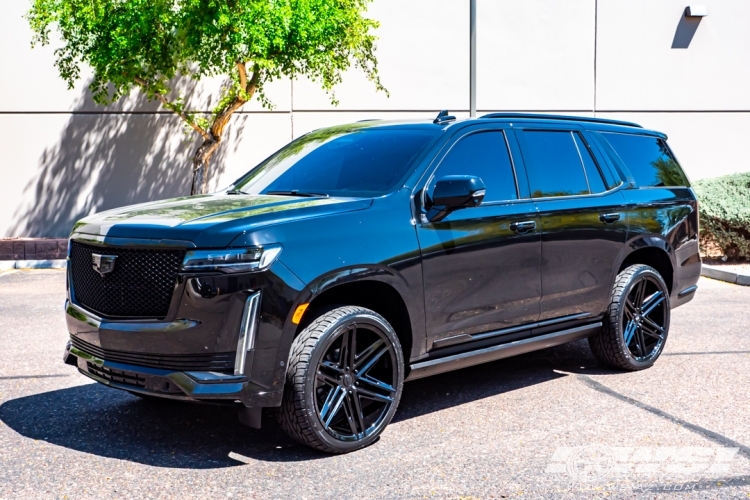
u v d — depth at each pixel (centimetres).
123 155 1484
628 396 570
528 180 563
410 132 550
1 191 1457
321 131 623
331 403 449
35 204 1466
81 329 464
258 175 588
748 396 565
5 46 1433
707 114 1733
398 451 460
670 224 662
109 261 445
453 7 1584
